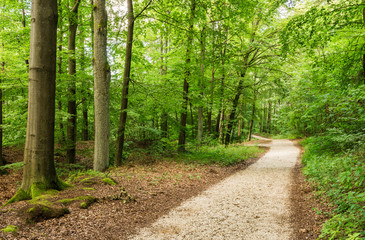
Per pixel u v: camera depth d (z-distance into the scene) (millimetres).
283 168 11188
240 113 23703
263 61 18359
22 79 9867
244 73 17656
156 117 16938
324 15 7676
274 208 5582
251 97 18875
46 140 6035
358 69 8977
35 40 5746
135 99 12430
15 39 11070
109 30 11164
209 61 12445
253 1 12258
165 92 11406
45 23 5762
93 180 7094
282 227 4500
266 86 20000
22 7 11789
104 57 9609
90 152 14180
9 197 7488
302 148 20547
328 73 9734
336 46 11188
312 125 20391
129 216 5070
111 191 6293
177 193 6969
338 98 8578
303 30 8164
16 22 13172
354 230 3531
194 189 7492
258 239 4047
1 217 4320
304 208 5438
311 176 8141
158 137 15633
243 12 12328
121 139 10578
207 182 8430
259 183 8195
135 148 12938
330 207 5031
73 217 4656
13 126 10336
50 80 5961
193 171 9812
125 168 9773
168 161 11359
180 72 14094
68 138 11266
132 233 4332
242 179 8859
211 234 4270
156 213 5363
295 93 18078
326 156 9281
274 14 15125
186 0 10945
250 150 17328
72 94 10836
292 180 8555
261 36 16141
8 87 9391
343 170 6465
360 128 7930
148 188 7109
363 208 4125
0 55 9641
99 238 4066
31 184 5891
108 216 4938
